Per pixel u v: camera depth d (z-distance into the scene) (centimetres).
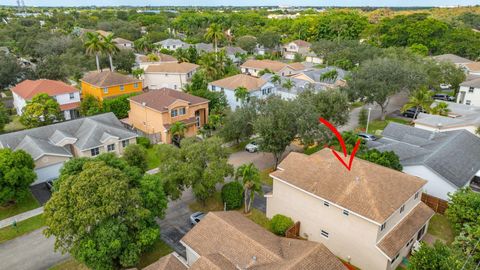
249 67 9269
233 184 3475
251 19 16888
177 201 3588
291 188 2970
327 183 2794
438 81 6831
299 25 14625
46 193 3791
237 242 2408
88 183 2373
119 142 4622
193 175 3086
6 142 4188
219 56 8381
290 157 3244
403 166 3650
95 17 16825
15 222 3139
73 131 4672
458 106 5762
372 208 2473
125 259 2350
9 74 7269
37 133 4444
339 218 2667
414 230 2695
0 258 2795
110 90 6544
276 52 12962
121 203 2397
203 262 2209
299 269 2073
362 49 9412
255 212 3409
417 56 7675
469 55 9894
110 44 7619
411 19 11631
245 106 4653
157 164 4484
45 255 2834
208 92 5978
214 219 2645
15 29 11556
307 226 2947
